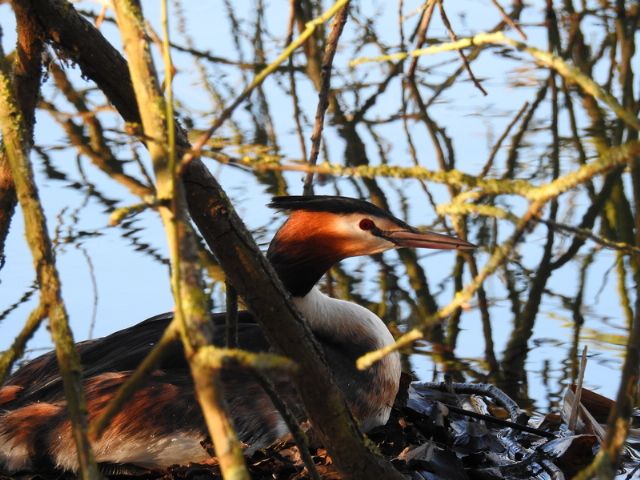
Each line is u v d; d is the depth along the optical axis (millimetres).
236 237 6457
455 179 5293
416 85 20469
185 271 4816
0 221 8055
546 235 16297
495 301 14844
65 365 5383
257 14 21703
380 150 18344
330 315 10656
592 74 20812
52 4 6773
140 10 5594
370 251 10664
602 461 4996
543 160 18219
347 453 6793
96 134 17469
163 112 5422
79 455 5250
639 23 21234
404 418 10836
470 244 10742
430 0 14812
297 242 10586
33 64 7363
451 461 9781
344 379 10312
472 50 21141
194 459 9836
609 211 16812
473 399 12133
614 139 18781
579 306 14617
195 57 20703
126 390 4668
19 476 9820
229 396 9938
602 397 11820
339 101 19938
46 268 5625
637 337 5246
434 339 14070
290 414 7141
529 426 11516
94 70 7023
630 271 15438
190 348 4625
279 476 9578
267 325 6547
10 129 6066
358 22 21828
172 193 4977
